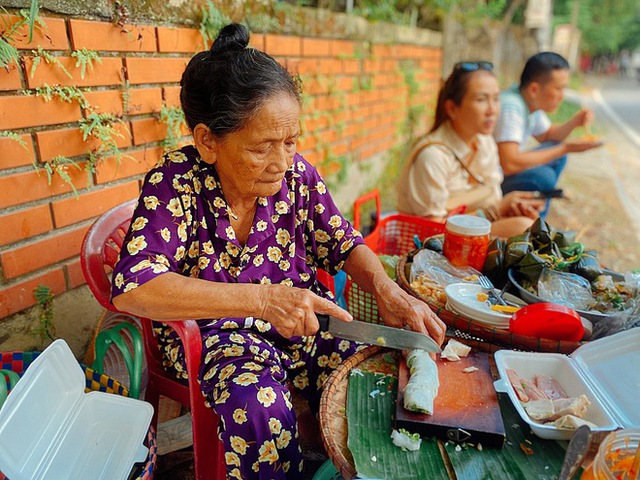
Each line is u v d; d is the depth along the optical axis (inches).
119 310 52.1
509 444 43.4
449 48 232.7
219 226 54.5
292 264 59.6
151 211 51.1
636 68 1364.4
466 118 97.6
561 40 741.9
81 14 65.7
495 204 95.3
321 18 125.5
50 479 47.9
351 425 45.2
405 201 102.8
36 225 64.7
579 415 44.1
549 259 65.6
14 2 58.2
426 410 43.8
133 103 74.9
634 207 211.9
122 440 53.1
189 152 54.9
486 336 55.1
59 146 65.9
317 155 134.1
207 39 85.4
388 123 179.5
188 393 58.5
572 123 137.2
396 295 55.5
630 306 58.3
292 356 60.4
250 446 48.1
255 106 47.4
